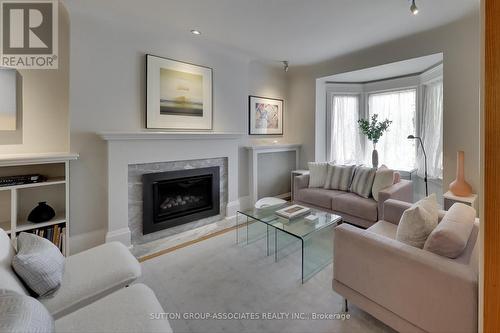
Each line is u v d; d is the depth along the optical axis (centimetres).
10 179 220
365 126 420
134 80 287
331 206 346
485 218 87
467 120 292
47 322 102
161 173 305
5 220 241
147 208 295
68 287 145
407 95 426
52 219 242
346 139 482
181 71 324
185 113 328
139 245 289
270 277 224
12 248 153
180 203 335
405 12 265
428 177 392
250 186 425
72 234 256
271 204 322
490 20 82
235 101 387
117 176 270
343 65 405
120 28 275
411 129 423
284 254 266
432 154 384
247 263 248
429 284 133
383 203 267
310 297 197
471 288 119
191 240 304
